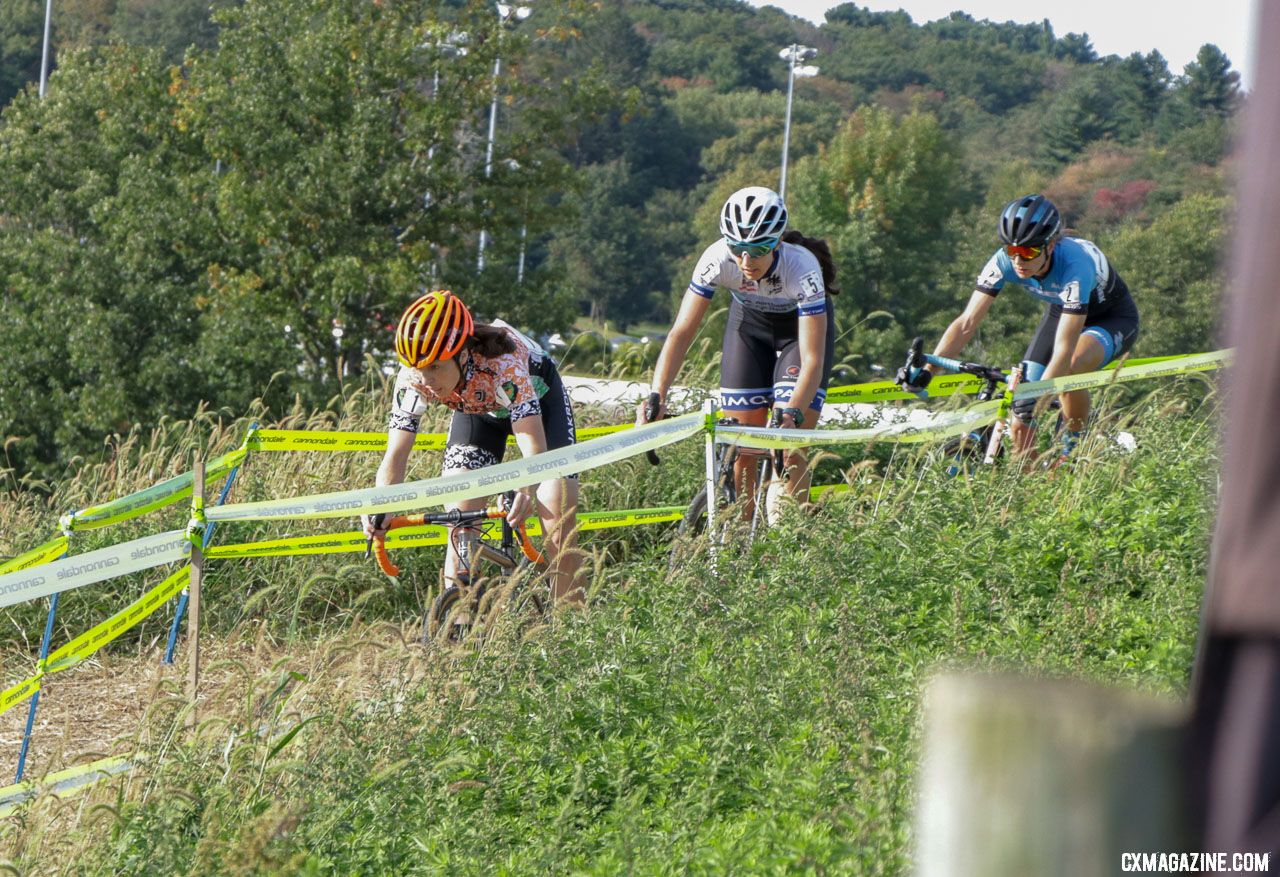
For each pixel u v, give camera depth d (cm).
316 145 5775
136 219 5922
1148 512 1413
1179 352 9488
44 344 5878
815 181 11962
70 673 1510
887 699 959
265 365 5662
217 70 5975
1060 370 1733
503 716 1005
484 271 6125
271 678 1065
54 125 6969
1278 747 187
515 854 825
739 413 1636
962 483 1539
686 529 1383
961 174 12125
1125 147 19338
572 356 5859
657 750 943
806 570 1228
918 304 11394
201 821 886
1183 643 971
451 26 5947
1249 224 191
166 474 2023
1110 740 202
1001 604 1171
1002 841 208
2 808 996
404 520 1213
